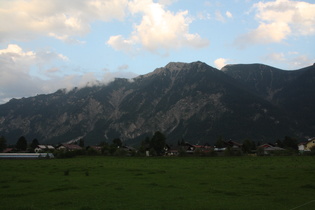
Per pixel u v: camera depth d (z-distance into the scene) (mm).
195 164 82312
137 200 28688
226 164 79938
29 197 30562
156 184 38781
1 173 57500
